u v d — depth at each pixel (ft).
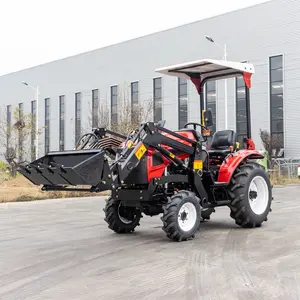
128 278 17.29
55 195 53.62
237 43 112.06
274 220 30.89
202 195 26.12
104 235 26.66
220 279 16.87
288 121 103.45
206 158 26.84
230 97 113.39
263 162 72.74
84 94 155.43
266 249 21.66
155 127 24.36
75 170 20.47
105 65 147.02
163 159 24.94
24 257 21.18
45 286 16.51
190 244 23.24
